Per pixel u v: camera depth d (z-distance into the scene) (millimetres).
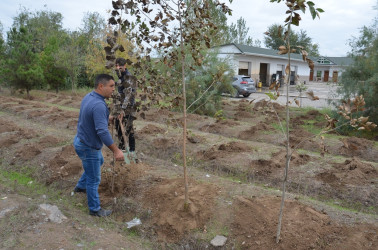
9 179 5566
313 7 2643
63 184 5242
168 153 7137
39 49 22781
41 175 5645
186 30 3943
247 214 3943
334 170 5812
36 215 3812
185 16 3826
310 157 6629
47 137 7457
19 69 15953
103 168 5305
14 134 8031
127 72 4617
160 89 4250
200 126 9930
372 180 5344
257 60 29406
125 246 3516
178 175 5266
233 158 6609
